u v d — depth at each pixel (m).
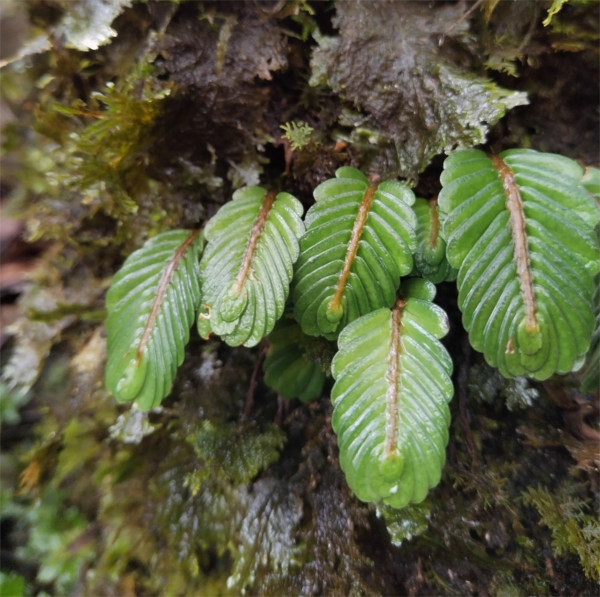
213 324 0.14
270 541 0.16
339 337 0.14
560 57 0.14
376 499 0.13
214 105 0.16
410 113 0.15
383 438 0.13
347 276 0.14
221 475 0.16
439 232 0.14
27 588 0.17
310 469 0.16
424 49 0.14
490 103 0.14
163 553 0.16
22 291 0.18
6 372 0.17
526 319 0.12
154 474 0.17
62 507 0.17
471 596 0.15
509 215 0.13
